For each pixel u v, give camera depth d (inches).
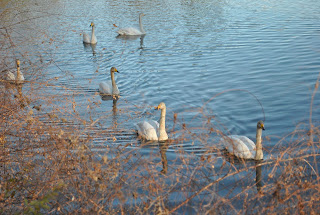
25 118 377.7
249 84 761.6
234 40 1085.1
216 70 855.7
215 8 1550.2
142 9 1594.5
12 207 313.6
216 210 309.7
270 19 1310.3
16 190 328.2
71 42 1106.1
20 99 405.4
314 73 795.4
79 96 722.2
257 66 863.1
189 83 789.9
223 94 721.0
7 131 360.8
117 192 292.4
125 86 798.5
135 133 575.2
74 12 1520.7
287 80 766.5
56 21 1322.6
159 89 767.7
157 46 1080.8
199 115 633.0
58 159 327.3
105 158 295.0
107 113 648.4
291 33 1119.6
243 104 669.3
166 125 606.5
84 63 943.0
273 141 534.3
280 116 614.2
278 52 952.9
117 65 936.9
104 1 1787.6
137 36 1218.6
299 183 303.7
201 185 373.7
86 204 292.5
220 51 992.9
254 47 1007.0
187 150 499.2
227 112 641.0
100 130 543.5
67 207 311.4
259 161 474.9
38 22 1230.3
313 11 1402.6
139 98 732.0
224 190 384.8
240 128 584.1
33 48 860.6
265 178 418.6
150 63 935.0
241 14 1411.2
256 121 604.7
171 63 925.2
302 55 916.6
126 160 348.5
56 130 385.7
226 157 485.1
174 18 1407.5
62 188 301.1
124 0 1807.3
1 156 332.5
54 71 844.0
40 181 314.7
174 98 721.0
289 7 1498.5
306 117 603.2
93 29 1157.1
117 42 1159.0
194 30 1222.3
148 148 524.1
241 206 348.2
